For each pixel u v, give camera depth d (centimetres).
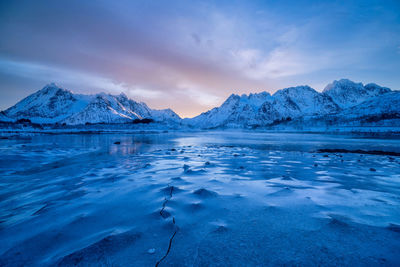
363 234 214
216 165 713
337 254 178
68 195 386
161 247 195
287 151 1267
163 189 402
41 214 291
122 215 279
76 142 2241
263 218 261
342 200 334
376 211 284
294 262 168
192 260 173
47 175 606
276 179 496
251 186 427
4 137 3169
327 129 10238
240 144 1995
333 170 620
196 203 317
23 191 440
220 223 246
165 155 1055
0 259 185
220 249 189
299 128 12506
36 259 184
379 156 998
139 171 615
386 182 465
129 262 172
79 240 214
